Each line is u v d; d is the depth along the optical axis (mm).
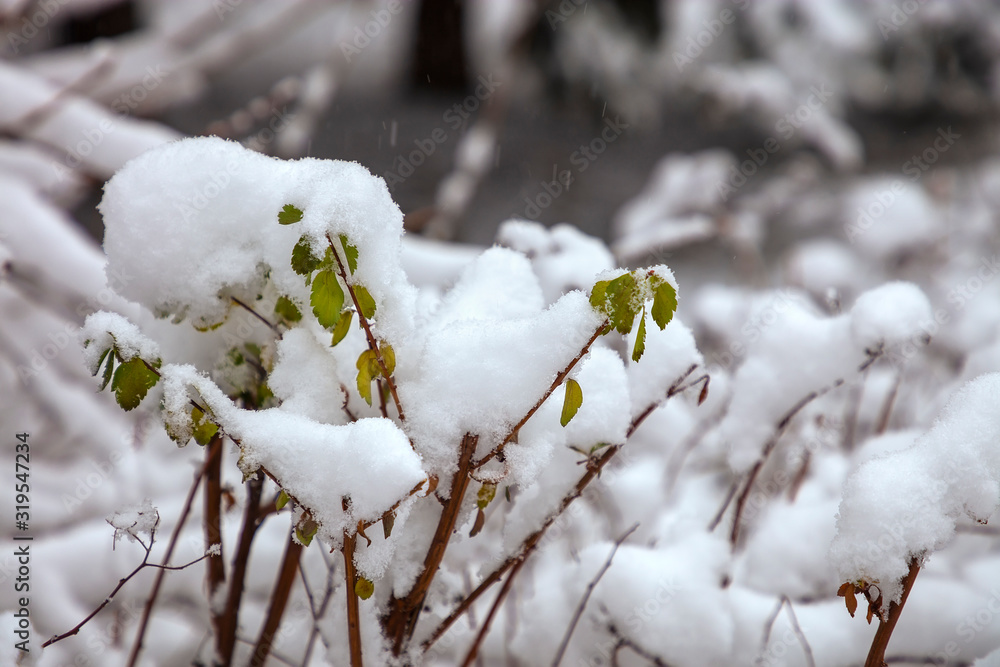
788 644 1801
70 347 2346
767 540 1867
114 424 2336
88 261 2100
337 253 1634
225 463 1855
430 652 1783
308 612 1849
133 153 2232
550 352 1656
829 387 1815
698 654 1757
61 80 2738
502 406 1660
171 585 1900
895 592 1653
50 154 2316
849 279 3684
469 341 1668
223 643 1771
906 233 3758
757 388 1825
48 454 2324
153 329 1719
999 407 1662
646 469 2092
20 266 2061
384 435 1620
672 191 4152
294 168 1682
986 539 1860
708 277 5207
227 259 1671
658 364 1734
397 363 1674
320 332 1677
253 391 1727
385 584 1700
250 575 1881
